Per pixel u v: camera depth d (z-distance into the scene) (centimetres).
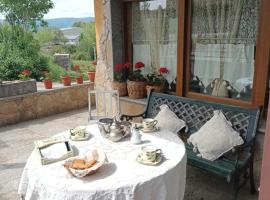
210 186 269
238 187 238
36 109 510
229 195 253
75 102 572
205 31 321
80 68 720
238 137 247
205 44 324
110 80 423
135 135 210
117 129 216
